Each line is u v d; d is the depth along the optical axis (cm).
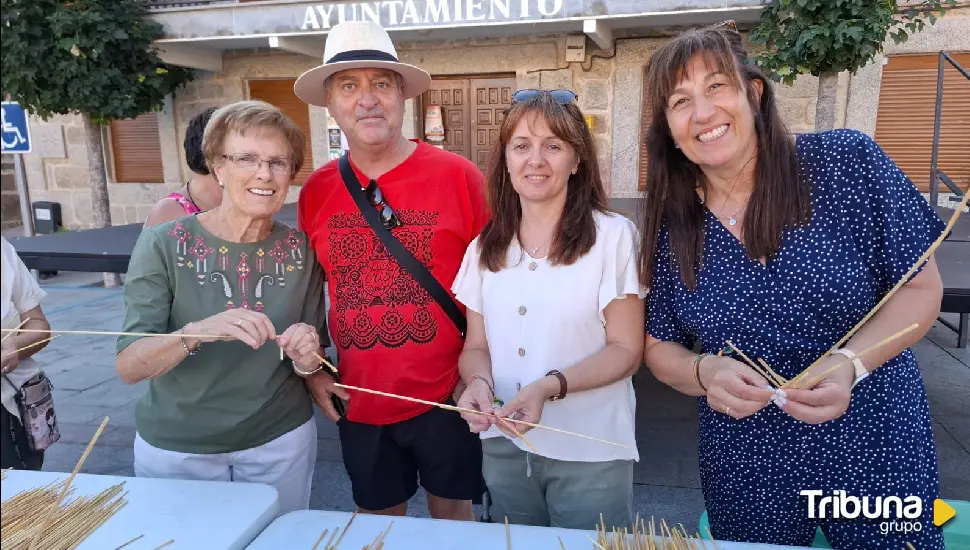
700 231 132
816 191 121
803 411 111
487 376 154
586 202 150
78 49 529
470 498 195
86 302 630
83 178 840
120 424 349
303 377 177
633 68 653
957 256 285
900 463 124
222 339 148
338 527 123
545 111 140
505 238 155
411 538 119
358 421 185
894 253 117
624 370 143
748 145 123
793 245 121
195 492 135
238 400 161
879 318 118
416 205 178
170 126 792
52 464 304
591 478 152
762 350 127
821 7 425
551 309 147
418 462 192
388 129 176
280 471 170
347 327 179
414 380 178
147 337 150
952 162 599
